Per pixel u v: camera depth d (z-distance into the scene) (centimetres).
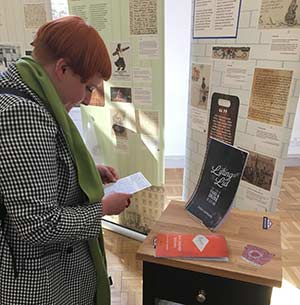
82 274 96
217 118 157
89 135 220
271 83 131
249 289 89
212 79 155
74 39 75
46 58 77
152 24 169
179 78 336
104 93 200
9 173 67
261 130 139
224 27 142
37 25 204
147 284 100
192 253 93
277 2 121
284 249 215
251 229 105
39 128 70
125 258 205
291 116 129
